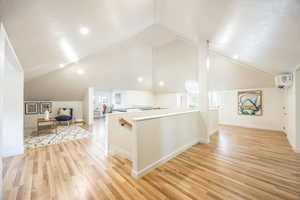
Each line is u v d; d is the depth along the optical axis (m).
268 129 4.93
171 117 2.57
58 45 2.38
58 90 5.71
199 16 2.23
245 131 4.68
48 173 2.02
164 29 3.82
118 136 2.69
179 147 2.78
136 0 1.97
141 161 1.95
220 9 1.82
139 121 1.94
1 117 1.41
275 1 1.27
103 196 1.53
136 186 1.70
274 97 4.80
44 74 4.57
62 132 4.72
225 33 2.46
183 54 4.88
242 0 1.48
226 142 3.48
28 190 1.63
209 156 2.61
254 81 4.87
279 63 2.89
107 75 5.77
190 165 2.25
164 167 2.19
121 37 3.40
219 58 4.49
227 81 5.39
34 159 2.52
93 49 3.57
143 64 5.83
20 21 1.42
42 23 1.60
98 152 2.88
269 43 2.14
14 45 1.83
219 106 6.25
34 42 1.96
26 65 2.75
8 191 1.61
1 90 1.40
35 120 5.78
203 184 1.73
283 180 1.80
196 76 5.70
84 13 1.75
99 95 9.39
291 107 3.29
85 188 1.67
